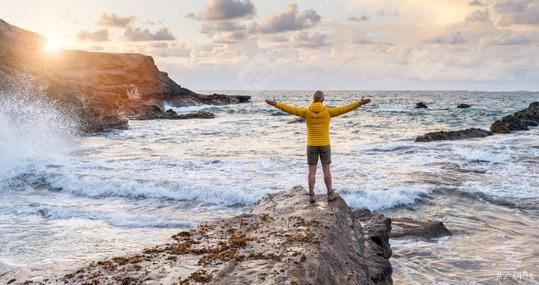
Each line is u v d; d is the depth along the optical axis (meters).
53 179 14.63
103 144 25.48
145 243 8.69
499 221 10.42
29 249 8.20
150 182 13.67
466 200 12.24
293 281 4.06
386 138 27.81
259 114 56.78
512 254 8.22
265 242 5.17
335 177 14.73
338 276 4.67
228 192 12.58
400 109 61.06
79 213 10.91
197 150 22.48
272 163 17.48
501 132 29.30
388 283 6.29
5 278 4.39
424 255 8.24
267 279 4.08
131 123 42.44
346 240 5.82
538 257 8.00
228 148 23.31
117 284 4.07
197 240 5.42
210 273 4.21
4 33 38.28
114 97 49.31
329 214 6.36
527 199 12.10
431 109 59.91
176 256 4.79
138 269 4.43
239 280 4.08
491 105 73.56
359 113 52.94
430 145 22.77
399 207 11.84
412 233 9.28
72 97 34.16
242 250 4.91
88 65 54.41
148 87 60.59
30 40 41.09
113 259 4.78
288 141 26.69
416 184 13.57
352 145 23.69
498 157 18.44
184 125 39.94
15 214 10.94
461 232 9.64
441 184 13.66
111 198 12.98
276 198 7.72
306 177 14.69
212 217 10.84
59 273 4.43
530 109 40.28
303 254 4.70
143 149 23.11
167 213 11.26
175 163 17.69
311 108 6.74
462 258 8.07
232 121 44.22
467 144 22.84
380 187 13.02
